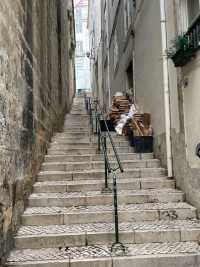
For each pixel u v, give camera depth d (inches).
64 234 174.9
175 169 241.6
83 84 1716.3
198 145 190.1
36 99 246.7
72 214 194.7
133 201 219.0
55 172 257.8
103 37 813.2
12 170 167.6
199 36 180.2
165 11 253.0
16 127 177.0
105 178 231.9
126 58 450.6
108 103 686.5
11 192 165.2
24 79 200.1
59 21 472.4
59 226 189.6
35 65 242.8
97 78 1034.7
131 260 156.2
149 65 310.2
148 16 311.7
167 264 157.1
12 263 151.2
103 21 808.9
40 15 275.1
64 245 173.3
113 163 270.2
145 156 294.0
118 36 534.0
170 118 247.9
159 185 241.0
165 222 194.1
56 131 388.2
